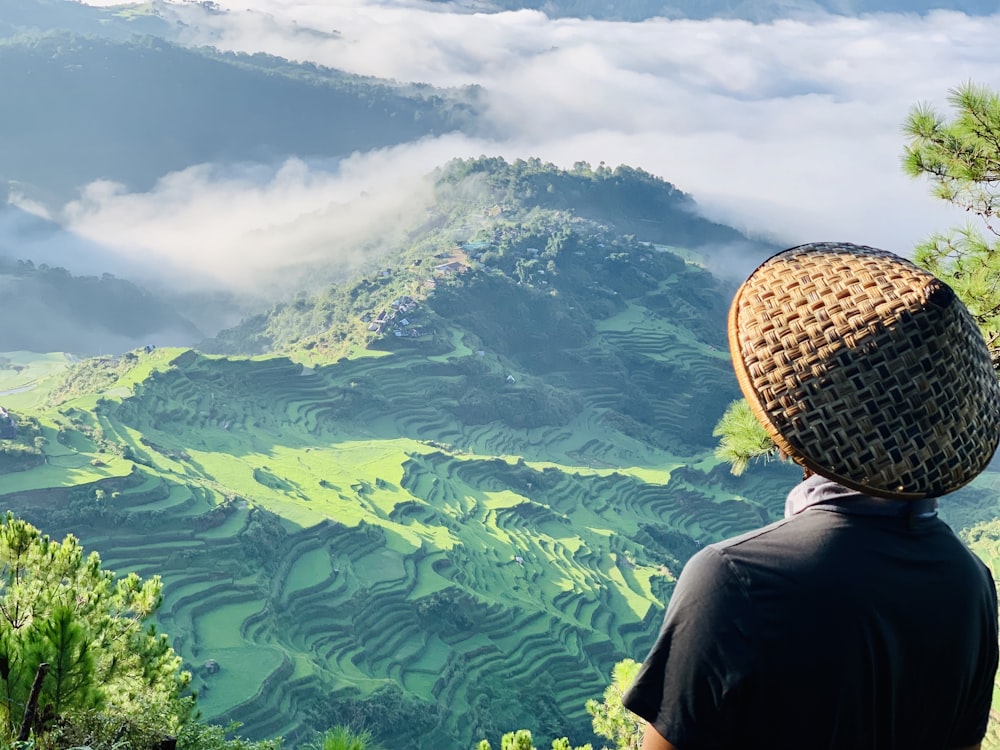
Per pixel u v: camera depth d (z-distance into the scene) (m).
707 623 1.21
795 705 1.18
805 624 1.18
